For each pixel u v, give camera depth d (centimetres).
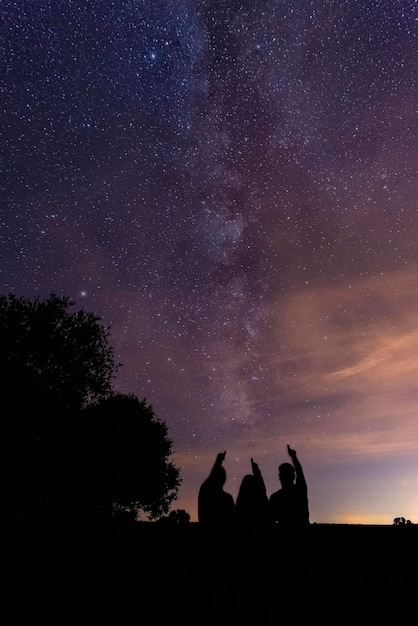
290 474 501
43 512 1212
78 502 1299
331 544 728
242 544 460
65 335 1410
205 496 468
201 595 450
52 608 575
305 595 462
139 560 787
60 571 799
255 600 444
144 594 596
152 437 1675
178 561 738
